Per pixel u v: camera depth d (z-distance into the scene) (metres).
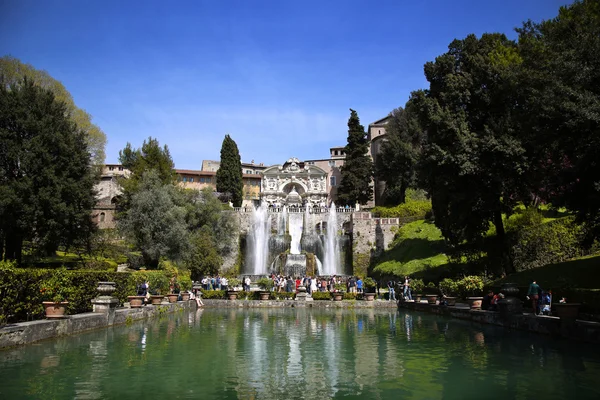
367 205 88.06
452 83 32.84
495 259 36.19
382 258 57.81
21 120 35.81
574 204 21.72
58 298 15.87
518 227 37.31
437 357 12.46
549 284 25.19
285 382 9.59
